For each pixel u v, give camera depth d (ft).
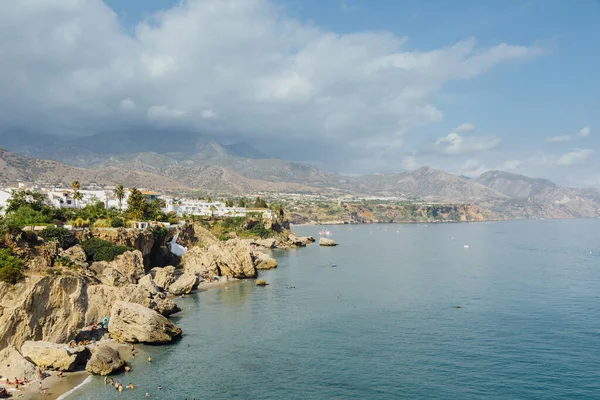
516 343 270.46
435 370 231.91
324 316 328.29
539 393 207.92
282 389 209.87
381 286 445.37
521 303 369.09
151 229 487.61
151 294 332.39
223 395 203.10
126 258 383.65
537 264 615.57
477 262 641.40
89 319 273.13
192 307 354.95
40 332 240.53
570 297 391.86
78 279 271.90
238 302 372.38
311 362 240.94
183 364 236.02
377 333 288.71
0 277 240.12
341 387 212.64
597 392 208.33
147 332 262.26
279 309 348.59
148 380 216.13
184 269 513.45
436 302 372.79
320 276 509.35
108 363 222.69
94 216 490.08
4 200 463.01
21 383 205.46
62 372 219.41
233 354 250.98
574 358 247.09
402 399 202.08
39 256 295.28
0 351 215.31
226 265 494.18
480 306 358.84
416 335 285.02
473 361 243.40
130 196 566.77
